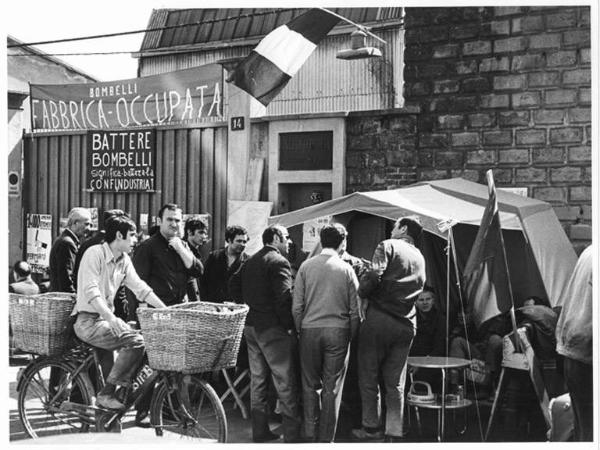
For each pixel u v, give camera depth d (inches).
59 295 256.4
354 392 268.8
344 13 573.6
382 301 241.6
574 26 338.6
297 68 342.3
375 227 340.8
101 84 451.8
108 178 450.3
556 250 312.2
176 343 218.4
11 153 481.4
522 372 259.0
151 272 267.1
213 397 223.1
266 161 393.4
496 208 239.5
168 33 697.6
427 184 334.6
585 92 337.4
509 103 350.3
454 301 330.0
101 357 241.6
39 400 253.8
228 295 297.1
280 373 248.8
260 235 385.4
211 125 412.8
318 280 244.4
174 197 426.3
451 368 269.9
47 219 474.6
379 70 557.3
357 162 374.0
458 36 360.2
